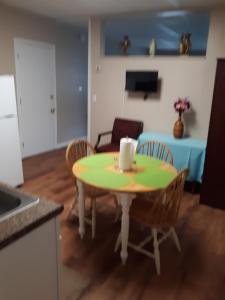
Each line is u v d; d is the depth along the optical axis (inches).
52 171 167.5
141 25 198.8
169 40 272.8
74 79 225.5
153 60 160.6
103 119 187.3
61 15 171.0
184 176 79.7
